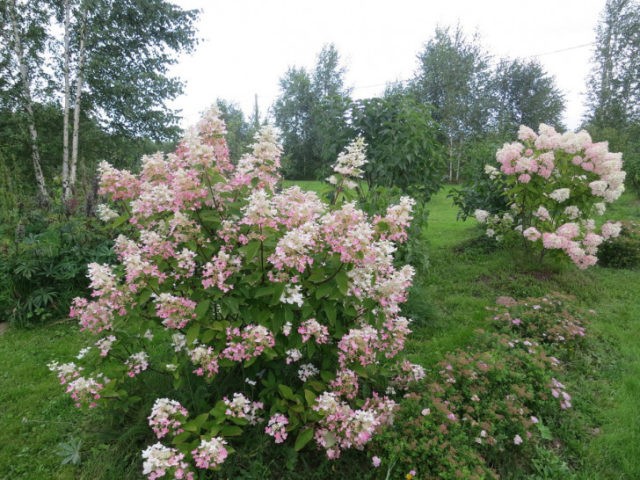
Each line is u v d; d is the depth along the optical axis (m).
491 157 7.52
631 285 5.35
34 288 4.57
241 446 2.37
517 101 30.03
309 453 2.43
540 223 5.65
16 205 6.39
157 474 1.83
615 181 5.25
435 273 5.77
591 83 25.22
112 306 2.37
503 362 3.01
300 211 2.29
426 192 6.27
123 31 11.80
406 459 2.15
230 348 2.17
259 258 2.24
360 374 2.44
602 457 2.48
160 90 12.62
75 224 5.01
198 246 2.42
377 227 2.54
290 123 31.16
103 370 3.29
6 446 2.62
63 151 11.30
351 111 6.02
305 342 2.33
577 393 3.08
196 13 12.72
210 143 2.66
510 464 2.38
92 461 2.41
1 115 10.41
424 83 24.11
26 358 3.75
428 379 2.97
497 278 5.54
